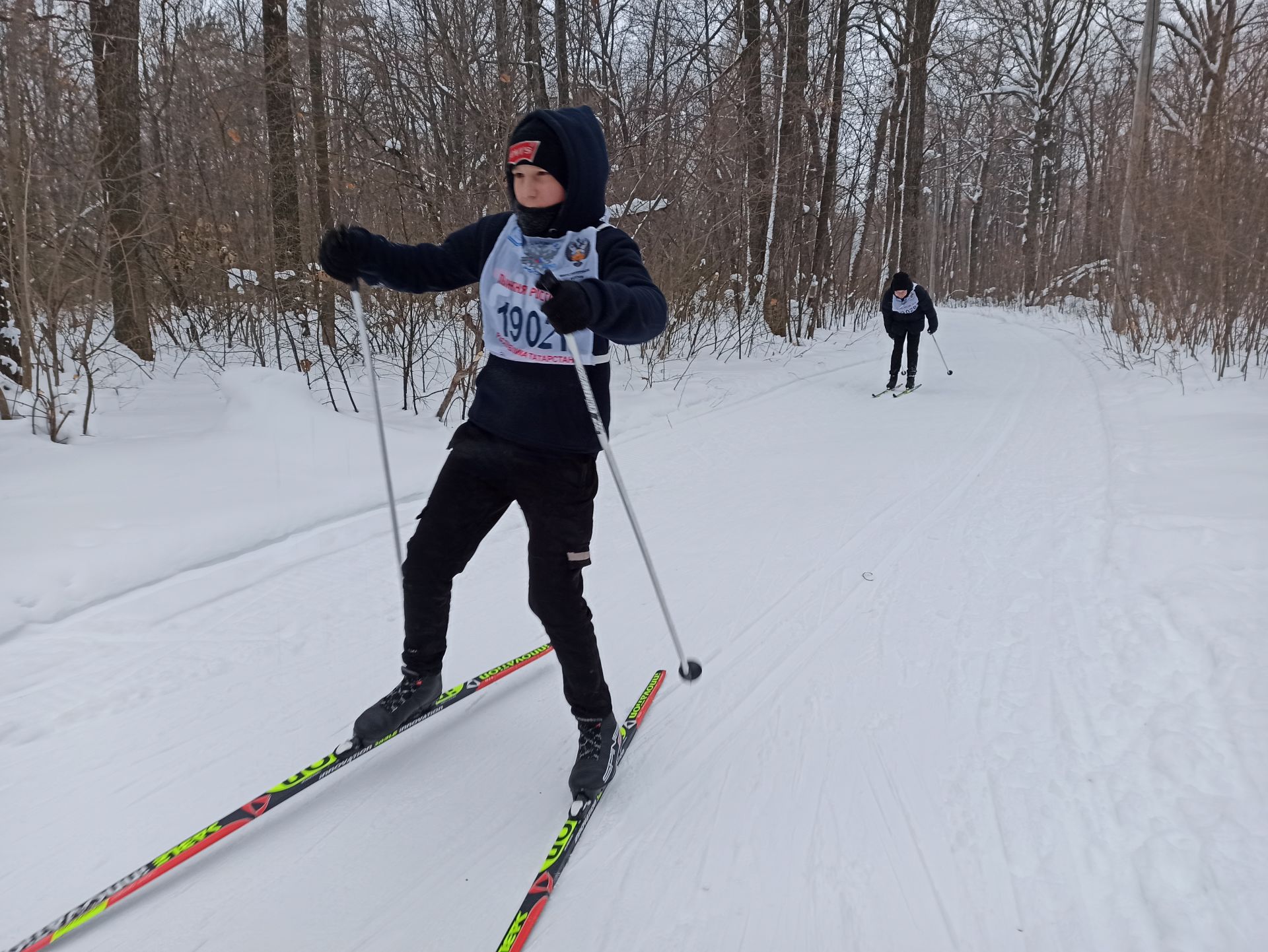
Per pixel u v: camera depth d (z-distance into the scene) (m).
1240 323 8.92
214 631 3.21
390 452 5.41
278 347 7.78
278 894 1.88
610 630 3.29
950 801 2.17
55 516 3.92
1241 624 2.82
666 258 9.45
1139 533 3.90
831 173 14.80
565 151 1.88
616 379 8.53
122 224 7.06
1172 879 1.80
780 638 3.20
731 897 1.87
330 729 2.58
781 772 2.34
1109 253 13.10
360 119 7.59
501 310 2.04
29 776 2.29
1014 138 31.88
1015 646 3.02
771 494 5.15
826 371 10.95
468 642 3.19
